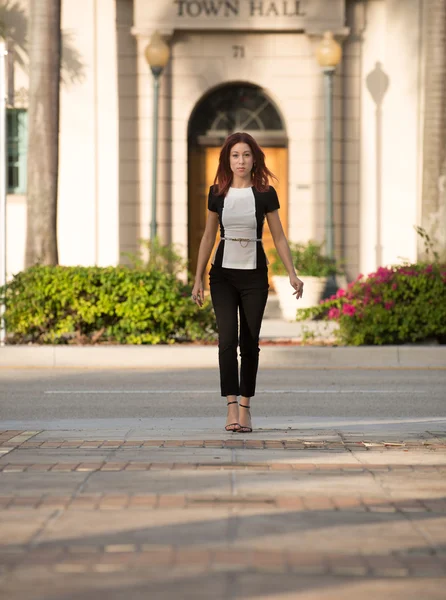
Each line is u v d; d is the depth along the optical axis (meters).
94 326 20.56
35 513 6.64
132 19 30.27
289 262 10.67
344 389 16.12
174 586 5.07
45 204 23.22
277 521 6.43
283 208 31.02
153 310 20.17
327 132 28.66
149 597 4.91
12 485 7.50
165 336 20.58
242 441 9.67
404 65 30.33
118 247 30.47
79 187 30.31
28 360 19.61
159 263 28.39
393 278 20.47
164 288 20.36
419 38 29.97
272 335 23.44
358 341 20.34
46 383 16.83
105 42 30.17
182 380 17.25
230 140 10.52
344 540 5.99
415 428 10.97
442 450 9.16
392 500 7.05
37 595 4.95
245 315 10.59
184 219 30.67
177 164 30.59
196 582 5.13
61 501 6.97
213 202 10.59
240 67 30.58
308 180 30.81
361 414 13.36
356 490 7.38
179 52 30.52
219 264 10.56
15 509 6.74
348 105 30.78
